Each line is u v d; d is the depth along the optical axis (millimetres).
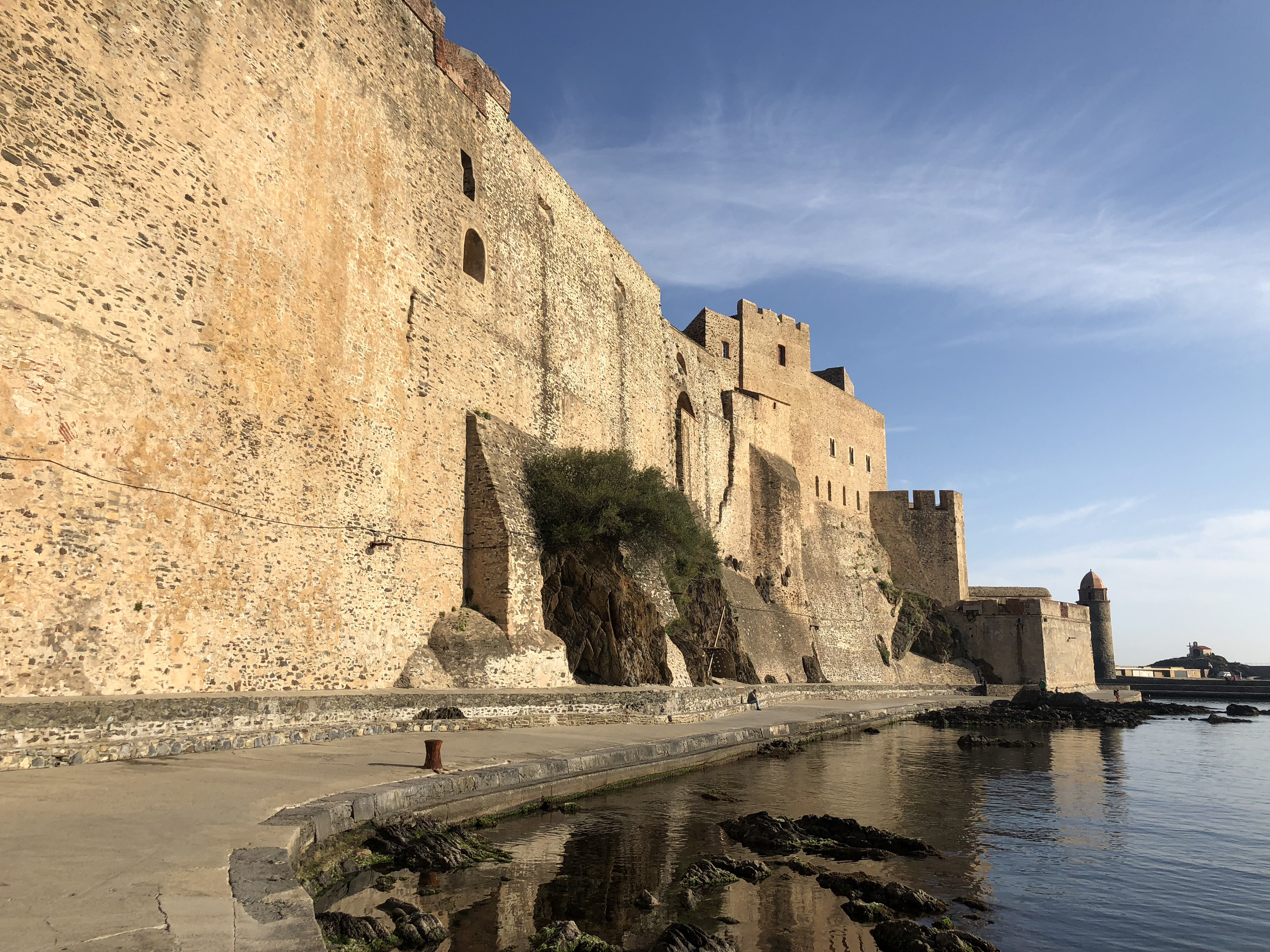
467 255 24016
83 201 12109
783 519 47250
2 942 4562
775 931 8555
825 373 63719
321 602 16500
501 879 9531
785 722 25359
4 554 10750
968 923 9258
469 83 24062
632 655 25641
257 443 15188
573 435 29328
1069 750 28250
